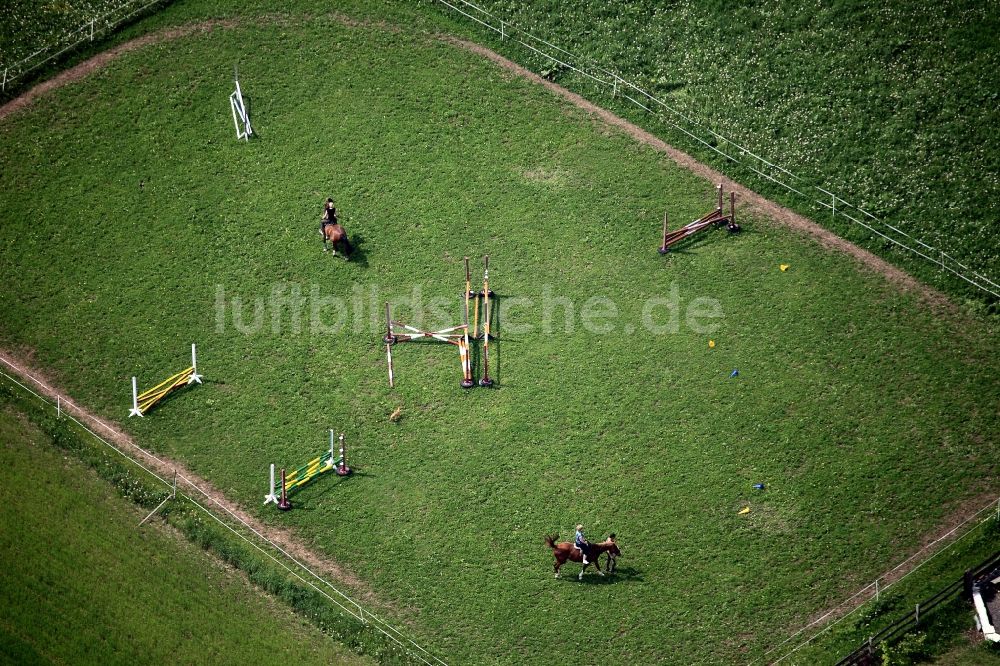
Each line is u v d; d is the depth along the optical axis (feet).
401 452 194.49
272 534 188.55
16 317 207.92
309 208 219.41
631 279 211.00
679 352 202.69
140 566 184.65
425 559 185.68
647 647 178.19
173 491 191.21
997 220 212.64
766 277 210.18
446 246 215.10
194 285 211.41
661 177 222.28
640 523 187.01
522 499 189.78
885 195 216.54
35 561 183.62
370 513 189.78
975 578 176.65
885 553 182.80
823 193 217.97
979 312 204.64
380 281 211.61
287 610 182.09
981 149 219.00
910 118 222.69
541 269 212.43
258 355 204.23
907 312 205.46
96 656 176.45
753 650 176.96
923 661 171.94
